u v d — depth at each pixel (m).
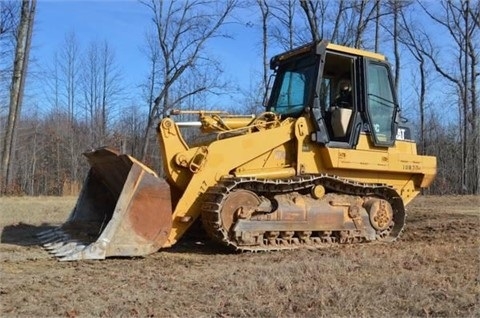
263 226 7.99
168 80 29.14
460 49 31.23
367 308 4.91
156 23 29.11
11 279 6.05
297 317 4.66
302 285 5.61
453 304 5.06
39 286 5.72
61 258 7.14
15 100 22.83
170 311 4.84
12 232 9.85
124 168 7.93
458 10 30.83
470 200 21.08
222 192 7.72
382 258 7.23
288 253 7.84
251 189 8.06
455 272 6.43
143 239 7.40
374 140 9.07
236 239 7.80
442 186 32.25
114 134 37.88
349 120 8.95
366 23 24.64
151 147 35.41
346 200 8.88
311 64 8.98
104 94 39.50
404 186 9.72
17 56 22.56
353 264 6.79
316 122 8.64
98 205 9.47
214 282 5.88
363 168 8.96
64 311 4.83
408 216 14.14
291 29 27.41
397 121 9.45
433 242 9.22
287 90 9.36
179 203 7.84
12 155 23.42
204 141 8.71
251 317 4.69
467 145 30.70
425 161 9.77
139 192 7.43
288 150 8.67
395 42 30.86
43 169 39.69
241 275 6.16
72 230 8.74
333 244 8.60
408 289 5.44
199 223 8.91
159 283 5.87
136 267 6.79
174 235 7.82
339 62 9.36
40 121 40.66
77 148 39.94
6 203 17.16
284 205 8.20
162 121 8.00
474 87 30.45
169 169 7.96
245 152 8.30
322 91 9.38
